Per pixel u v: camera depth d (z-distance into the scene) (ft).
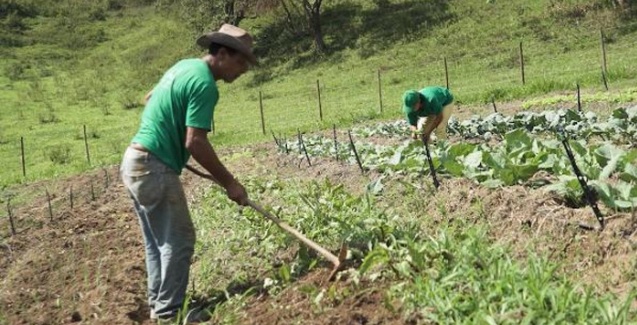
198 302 19.12
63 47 159.43
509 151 26.04
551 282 14.87
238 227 24.66
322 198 23.27
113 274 22.45
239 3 125.18
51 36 164.55
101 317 18.66
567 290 13.74
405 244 18.60
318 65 112.57
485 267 15.38
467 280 15.19
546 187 20.51
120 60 146.41
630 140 32.83
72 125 97.45
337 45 117.39
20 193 50.90
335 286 16.60
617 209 18.11
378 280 16.94
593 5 96.22
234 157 49.37
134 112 105.40
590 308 13.21
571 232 17.60
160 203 17.49
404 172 27.40
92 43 161.48
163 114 17.30
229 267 21.20
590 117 37.91
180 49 141.18
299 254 19.42
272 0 124.67
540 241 17.80
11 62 144.46
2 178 63.87
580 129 35.91
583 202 19.66
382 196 25.00
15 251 28.76
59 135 90.17
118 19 179.73
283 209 25.21
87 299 20.18
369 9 128.36
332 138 51.65
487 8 110.11
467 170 23.81
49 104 110.83
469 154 25.11
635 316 13.32
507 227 19.17
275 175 36.42
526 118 39.78
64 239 28.91
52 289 21.80
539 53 88.69
